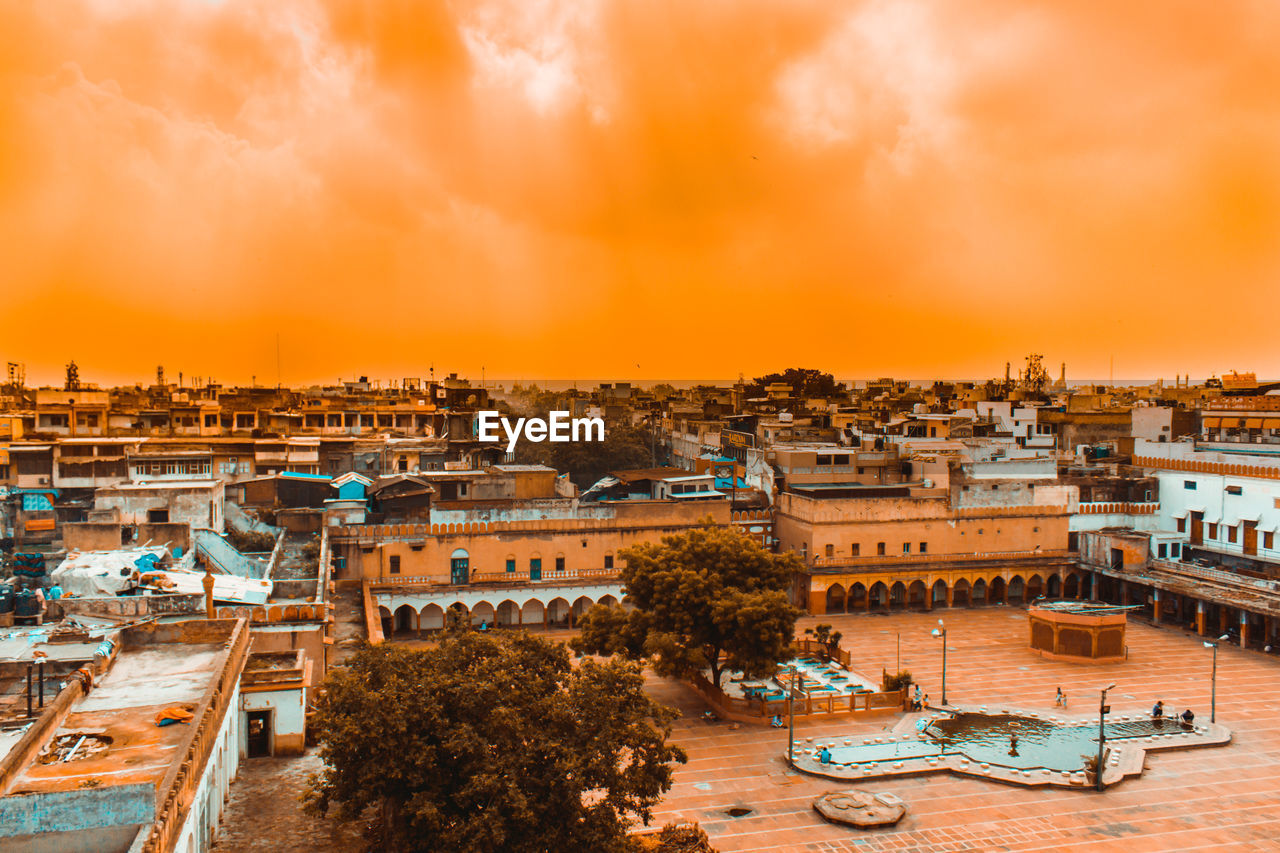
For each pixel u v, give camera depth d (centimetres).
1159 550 8312
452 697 3005
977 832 4056
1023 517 8431
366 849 2984
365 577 7088
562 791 2880
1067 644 6588
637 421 15775
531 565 7419
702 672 6259
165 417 11056
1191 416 10469
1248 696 5809
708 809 4253
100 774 2139
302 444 8862
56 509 6712
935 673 6253
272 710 3597
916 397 17438
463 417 10306
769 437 10819
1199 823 4156
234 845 2881
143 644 3300
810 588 7912
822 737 5141
